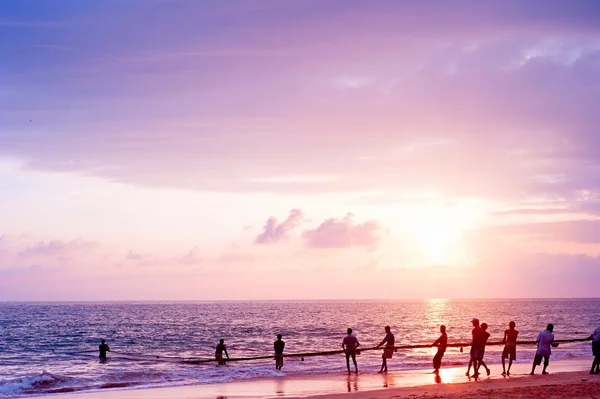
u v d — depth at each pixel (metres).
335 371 34.94
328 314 188.38
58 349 66.56
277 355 35.66
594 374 29.61
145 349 64.25
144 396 25.58
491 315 167.88
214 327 110.62
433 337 79.12
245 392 26.30
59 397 25.75
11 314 189.25
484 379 28.91
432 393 23.81
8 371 43.03
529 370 34.00
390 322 128.88
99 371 40.34
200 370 35.84
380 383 28.50
